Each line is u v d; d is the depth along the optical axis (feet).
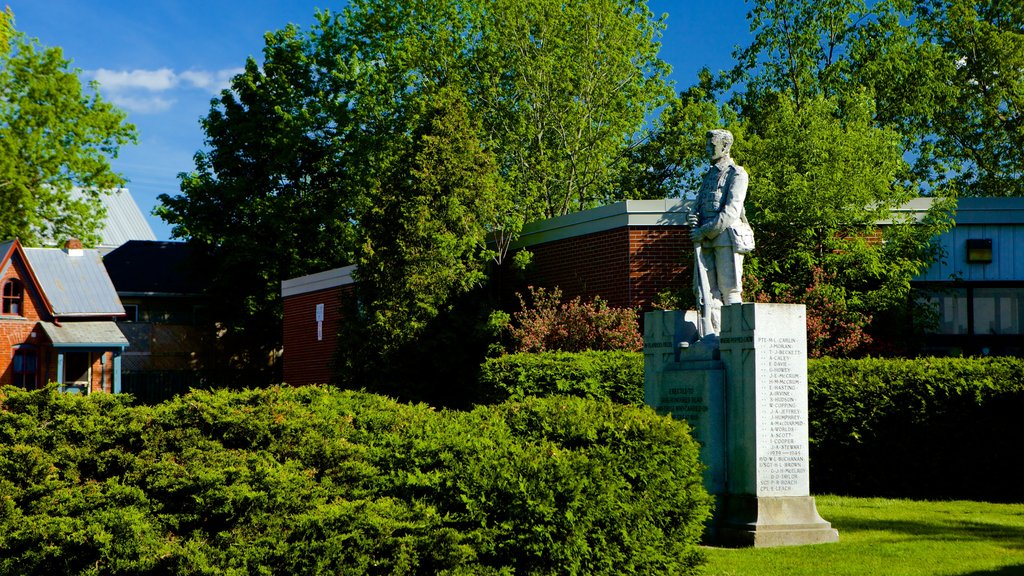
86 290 143.95
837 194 66.03
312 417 26.50
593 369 56.03
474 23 113.29
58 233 157.69
